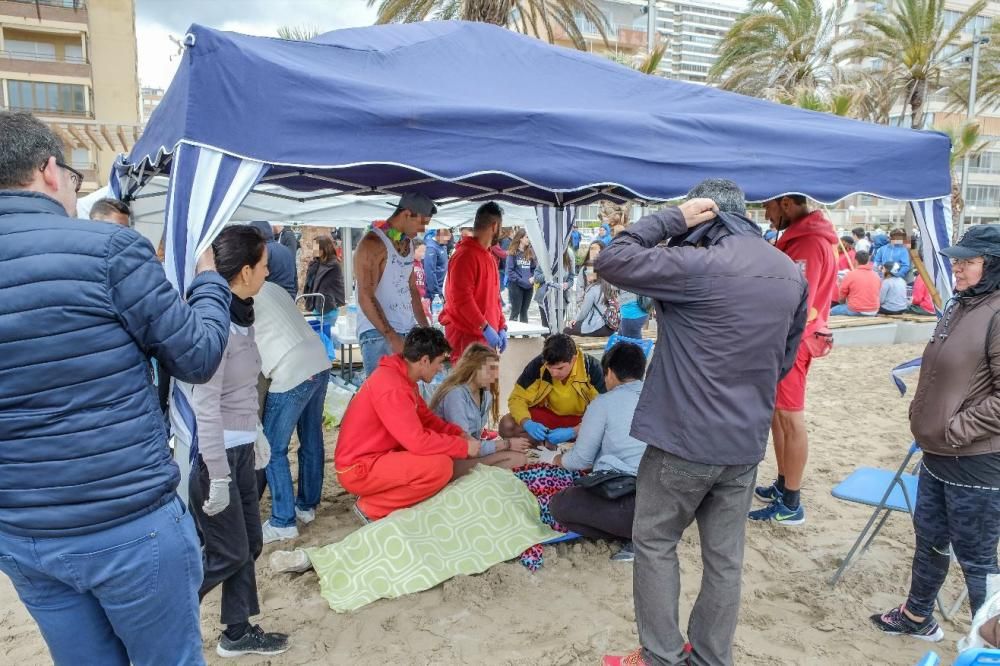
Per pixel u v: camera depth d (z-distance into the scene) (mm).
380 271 4930
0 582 3840
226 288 2217
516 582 3707
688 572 3908
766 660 3062
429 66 3701
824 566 3980
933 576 3066
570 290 10516
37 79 38562
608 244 2627
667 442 2541
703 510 2707
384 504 4047
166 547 1849
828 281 4312
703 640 2680
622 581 3758
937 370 2861
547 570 3863
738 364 2482
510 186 5215
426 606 3488
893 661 3062
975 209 54812
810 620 3418
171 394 2543
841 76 27266
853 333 11352
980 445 2760
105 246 1724
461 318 5586
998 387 2729
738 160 3645
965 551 2869
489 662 3053
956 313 2883
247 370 2928
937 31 26109
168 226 2602
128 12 40062
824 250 4273
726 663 2674
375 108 2893
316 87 2811
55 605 1860
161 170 3789
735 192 2764
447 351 4031
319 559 3744
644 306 8070
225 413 2879
